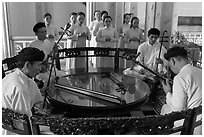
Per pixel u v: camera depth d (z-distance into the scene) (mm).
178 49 1847
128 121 1107
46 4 6359
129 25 4840
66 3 6527
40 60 1712
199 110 1235
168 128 1209
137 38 4551
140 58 3467
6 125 1316
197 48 4129
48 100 2211
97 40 4508
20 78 1644
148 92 2338
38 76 2934
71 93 2268
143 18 5055
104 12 4746
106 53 3957
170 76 3258
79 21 4465
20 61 1684
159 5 4715
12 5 5520
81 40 4559
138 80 2703
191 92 1764
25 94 1604
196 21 4594
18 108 1599
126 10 5199
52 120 1122
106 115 1978
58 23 6621
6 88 1604
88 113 1954
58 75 3217
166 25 4754
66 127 1128
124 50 3893
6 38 4625
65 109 2027
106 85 2514
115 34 4617
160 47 3154
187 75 1771
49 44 3438
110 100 2074
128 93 2268
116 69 3953
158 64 3406
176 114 1166
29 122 1223
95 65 4992
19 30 5797
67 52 3793
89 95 2195
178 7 4590
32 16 5855
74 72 4457
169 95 1959
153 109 2867
